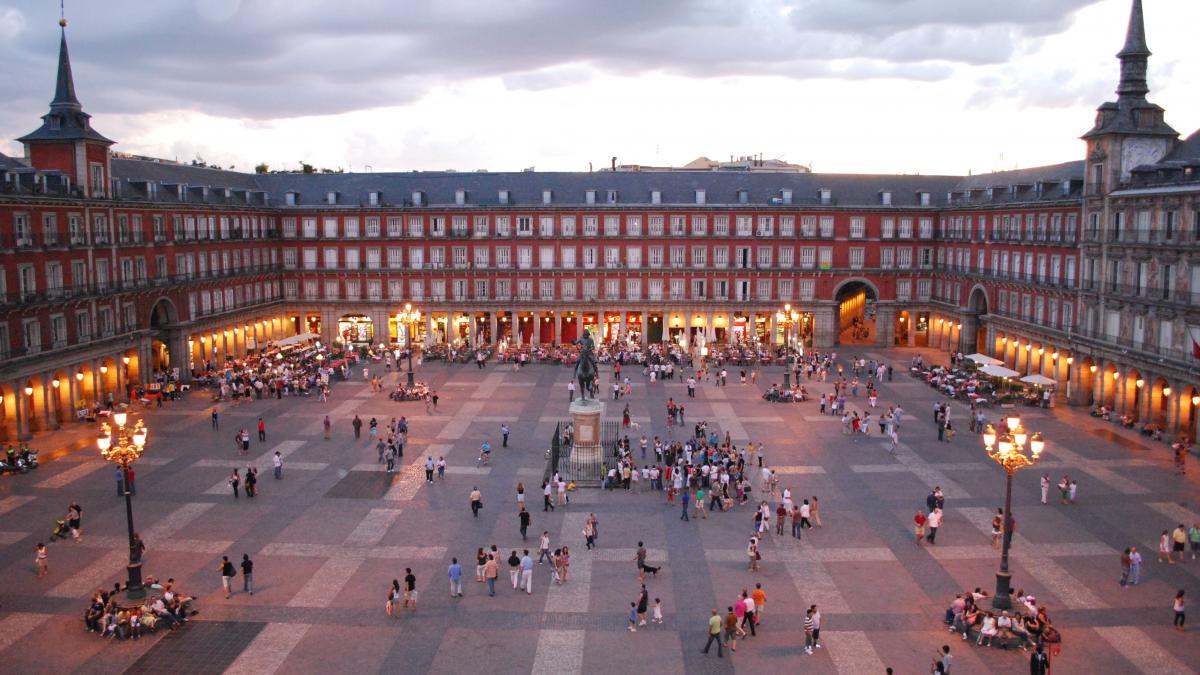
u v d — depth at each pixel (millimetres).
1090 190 65625
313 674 27391
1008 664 28000
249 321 91562
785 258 98875
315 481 47344
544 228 98438
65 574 35062
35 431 58906
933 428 59344
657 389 73938
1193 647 29109
